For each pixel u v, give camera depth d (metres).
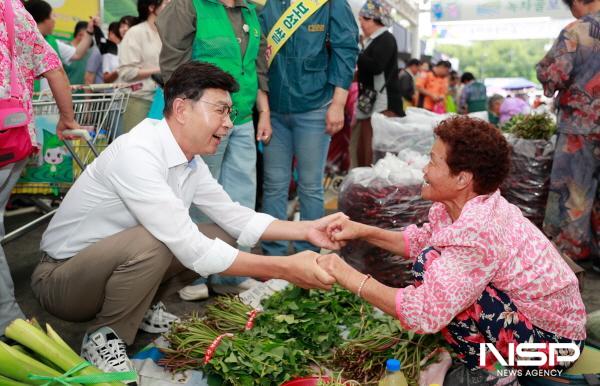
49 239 2.16
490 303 1.76
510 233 1.72
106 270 1.97
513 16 10.35
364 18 4.94
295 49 3.09
